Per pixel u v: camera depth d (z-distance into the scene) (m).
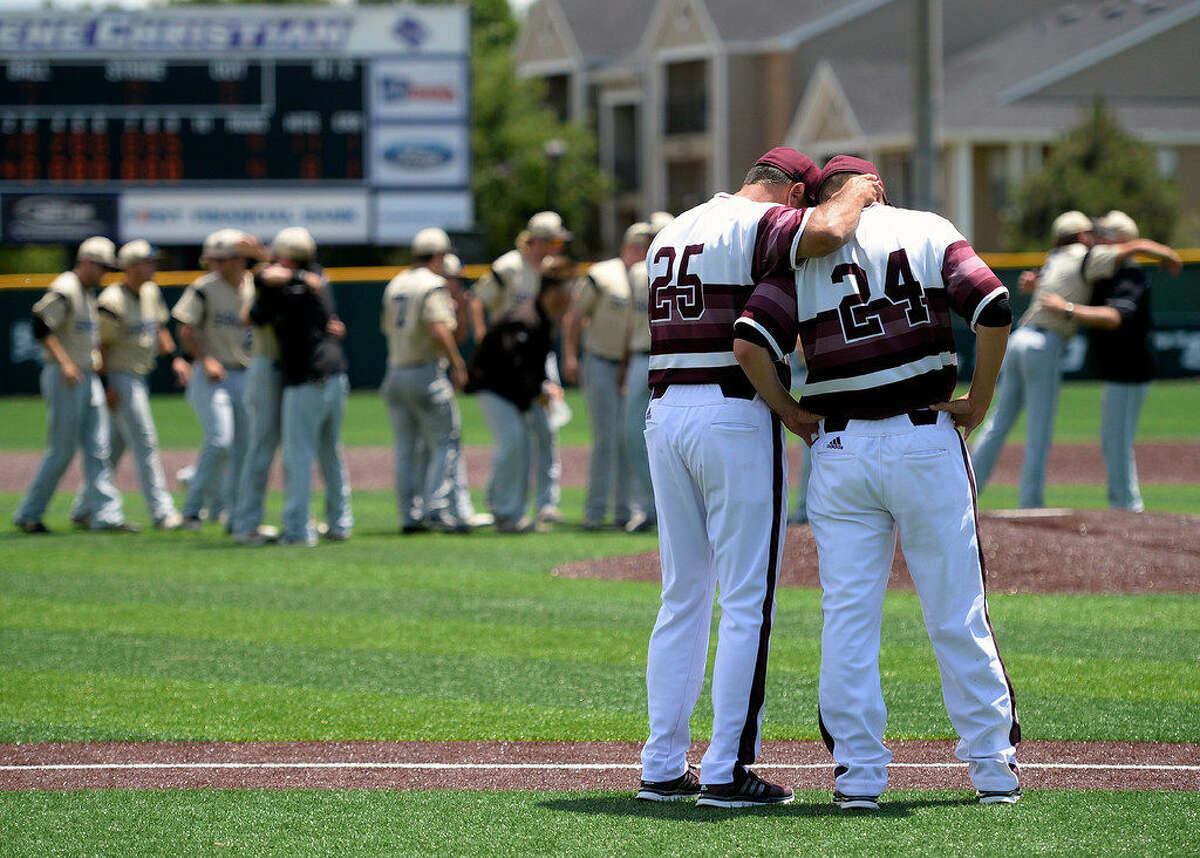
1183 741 12.96
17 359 59.59
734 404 10.99
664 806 11.23
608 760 12.70
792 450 38.28
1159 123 94.31
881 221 10.81
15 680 15.85
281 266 24.83
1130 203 78.94
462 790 11.78
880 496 10.79
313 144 70.06
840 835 10.32
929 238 10.74
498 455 26.64
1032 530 22.12
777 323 10.55
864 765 10.92
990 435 26.05
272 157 69.81
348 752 13.03
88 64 68.50
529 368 26.39
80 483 37.47
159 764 12.66
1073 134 81.50
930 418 10.80
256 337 25.19
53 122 68.50
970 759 11.16
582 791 11.73
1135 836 10.23
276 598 20.45
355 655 16.98
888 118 97.00
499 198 108.56
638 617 19.02
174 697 15.07
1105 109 81.50
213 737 13.56
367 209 70.56
